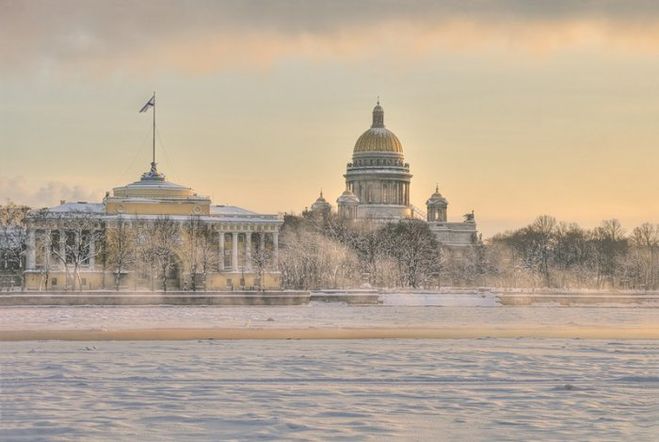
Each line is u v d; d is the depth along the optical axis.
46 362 152.25
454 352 169.00
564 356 161.75
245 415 108.38
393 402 116.31
